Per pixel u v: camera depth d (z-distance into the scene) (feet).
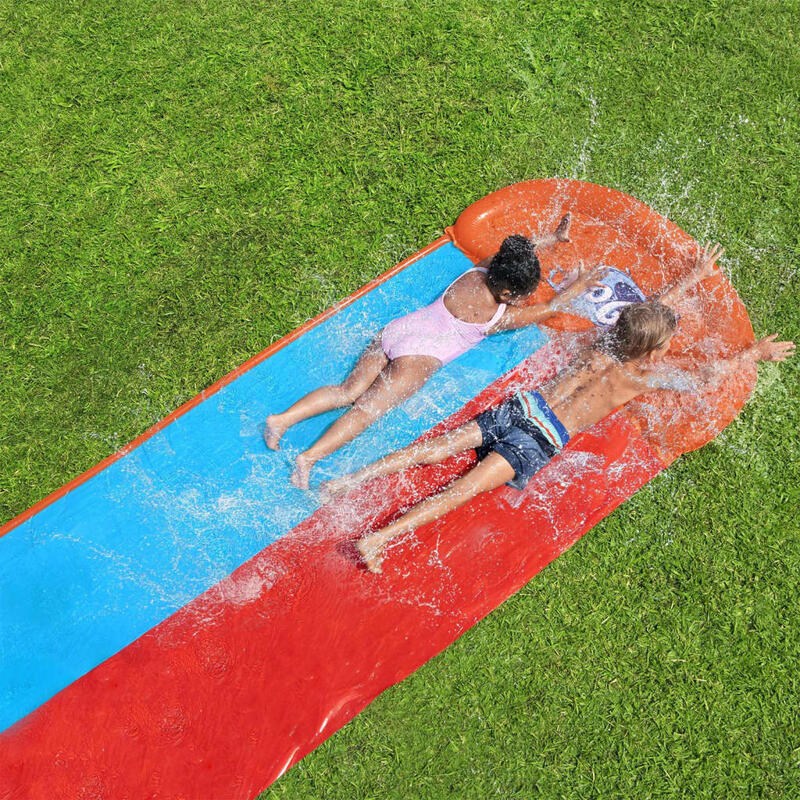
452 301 15.24
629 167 18.93
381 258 17.49
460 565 14.19
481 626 13.79
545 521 14.61
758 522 14.89
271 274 17.28
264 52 19.88
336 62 19.83
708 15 20.77
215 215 17.89
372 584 13.96
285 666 13.32
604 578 14.33
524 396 14.79
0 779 12.40
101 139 18.72
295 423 15.19
